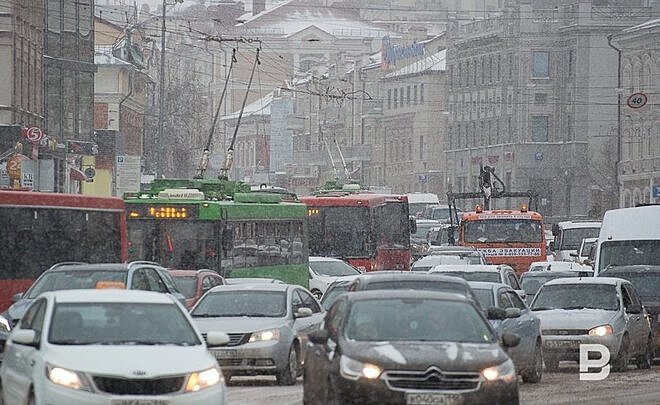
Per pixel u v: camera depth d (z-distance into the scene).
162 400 35.19
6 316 59.25
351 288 52.16
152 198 88.25
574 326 65.38
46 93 166.62
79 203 82.62
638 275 79.12
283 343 56.94
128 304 39.41
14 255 78.44
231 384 58.41
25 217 79.19
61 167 167.25
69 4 170.88
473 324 39.69
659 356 78.19
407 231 120.56
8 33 144.88
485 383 36.44
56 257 80.75
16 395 38.19
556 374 64.19
